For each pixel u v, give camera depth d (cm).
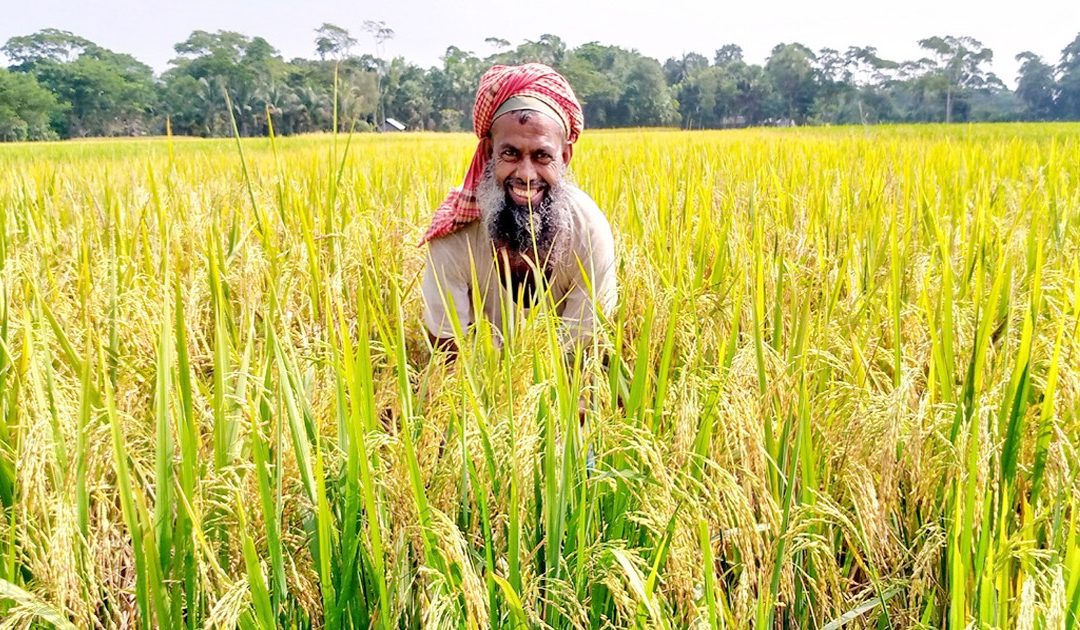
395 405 223
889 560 194
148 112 9662
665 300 258
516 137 278
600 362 223
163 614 153
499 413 204
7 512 179
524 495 171
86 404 167
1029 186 582
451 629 148
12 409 200
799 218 439
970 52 10762
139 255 345
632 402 209
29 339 170
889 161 787
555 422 191
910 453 197
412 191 578
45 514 157
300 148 1505
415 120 8138
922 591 177
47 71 9162
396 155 1170
